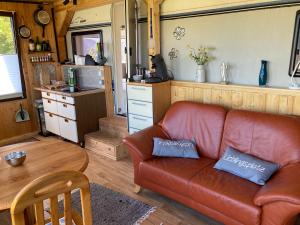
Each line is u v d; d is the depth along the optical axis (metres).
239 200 1.92
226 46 3.06
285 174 1.97
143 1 3.62
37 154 2.14
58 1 4.76
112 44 4.28
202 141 2.78
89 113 4.23
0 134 4.58
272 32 2.68
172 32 3.52
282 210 1.68
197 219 2.38
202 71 3.21
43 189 1.15
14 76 4.68
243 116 2.53
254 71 2.89
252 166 2.18
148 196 2.75
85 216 1.34
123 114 4.49
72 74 4.70
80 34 4.80
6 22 4.47
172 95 3.55
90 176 3.21
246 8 2.81
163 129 3.05
